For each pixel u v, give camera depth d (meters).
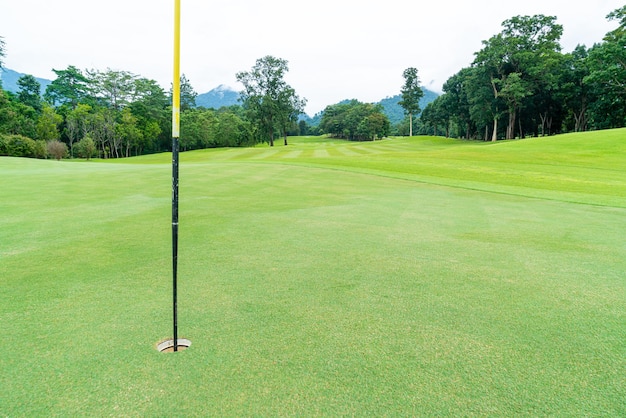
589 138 29.09
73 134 55.19
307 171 17.03
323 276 4.07
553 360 2.46
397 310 3.22
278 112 59.75
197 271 4.22
